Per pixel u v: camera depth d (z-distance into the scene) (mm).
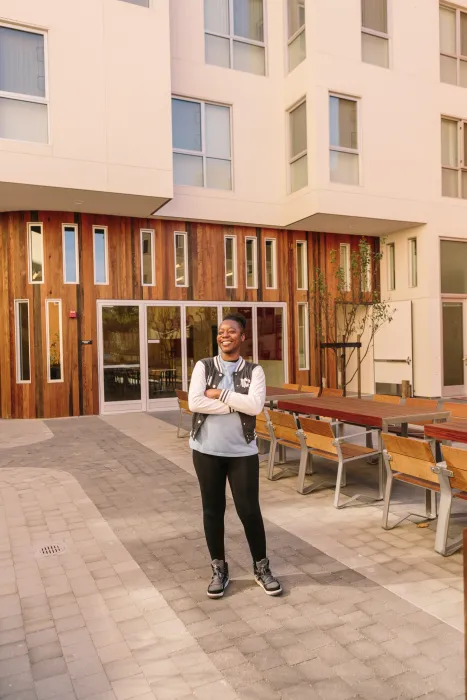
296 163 12500
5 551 3924
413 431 7262
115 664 2531
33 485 5688
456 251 13773
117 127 9867
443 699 2234
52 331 11094
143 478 5938
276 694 2287
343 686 2328
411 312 13461
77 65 9539
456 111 13547
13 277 11023
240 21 12500
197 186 12055
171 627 2846
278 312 13266
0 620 2957
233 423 3088
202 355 12445
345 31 11906
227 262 12773
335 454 5121
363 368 14688
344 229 13508
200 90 11930
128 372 11719
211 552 3238
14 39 9195
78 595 3234
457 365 13852
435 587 3250
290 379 13359
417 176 12914
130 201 10445
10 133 9203
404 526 4332
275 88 12727
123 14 9906
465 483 3578
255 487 3176
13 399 11047
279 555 3764
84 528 4375
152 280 11914
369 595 3156
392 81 12539
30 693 2330
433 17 13188
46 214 11008
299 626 2824
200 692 2314
